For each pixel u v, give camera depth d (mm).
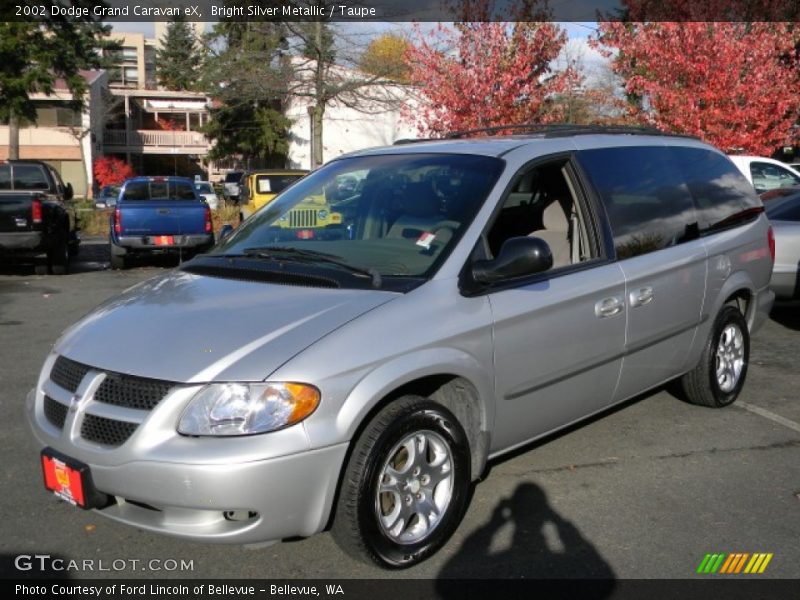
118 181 45094
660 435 5180
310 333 3279
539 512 4086
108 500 3291
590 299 4270
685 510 4109
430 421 3521
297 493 3113
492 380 3793
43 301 10594
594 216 4492
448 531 3660
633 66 16219
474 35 14992
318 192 4652
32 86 34375
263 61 24953
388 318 3426
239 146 42969
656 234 4859
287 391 3092
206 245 14820
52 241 13102
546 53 15000
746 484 4430
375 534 3363
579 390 4340
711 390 5500
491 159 4262
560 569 3543
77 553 3693
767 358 7219
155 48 68812
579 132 4809
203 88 27859
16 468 4645
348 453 3301
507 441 4035
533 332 3963
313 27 24109
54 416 3479
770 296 6102
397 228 4094
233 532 3104
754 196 6031
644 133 5258
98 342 3494
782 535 3846
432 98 15852
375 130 41531
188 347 3271
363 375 3262
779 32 15016
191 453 3021
